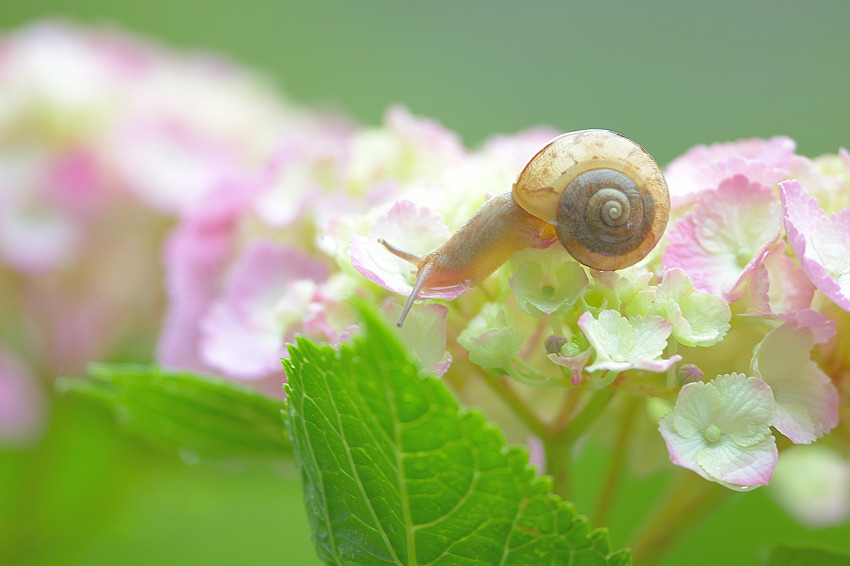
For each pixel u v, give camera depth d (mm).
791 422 277
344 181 334
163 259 391
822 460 354
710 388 276
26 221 385
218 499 417
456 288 286
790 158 292
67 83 400
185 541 491
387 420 265
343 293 295
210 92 453
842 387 288
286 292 323
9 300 401
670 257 285
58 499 405
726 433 275
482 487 269
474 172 302
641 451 319
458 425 264
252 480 402
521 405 295
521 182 281
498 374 282
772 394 276
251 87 484
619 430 312
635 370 285
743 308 283
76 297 401
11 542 400
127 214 396
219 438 326
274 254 326
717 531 449
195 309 345
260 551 513
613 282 280
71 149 396
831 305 288
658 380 285
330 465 279
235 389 305
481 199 295
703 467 272
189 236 349
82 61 419
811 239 282
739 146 299
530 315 279
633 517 448
